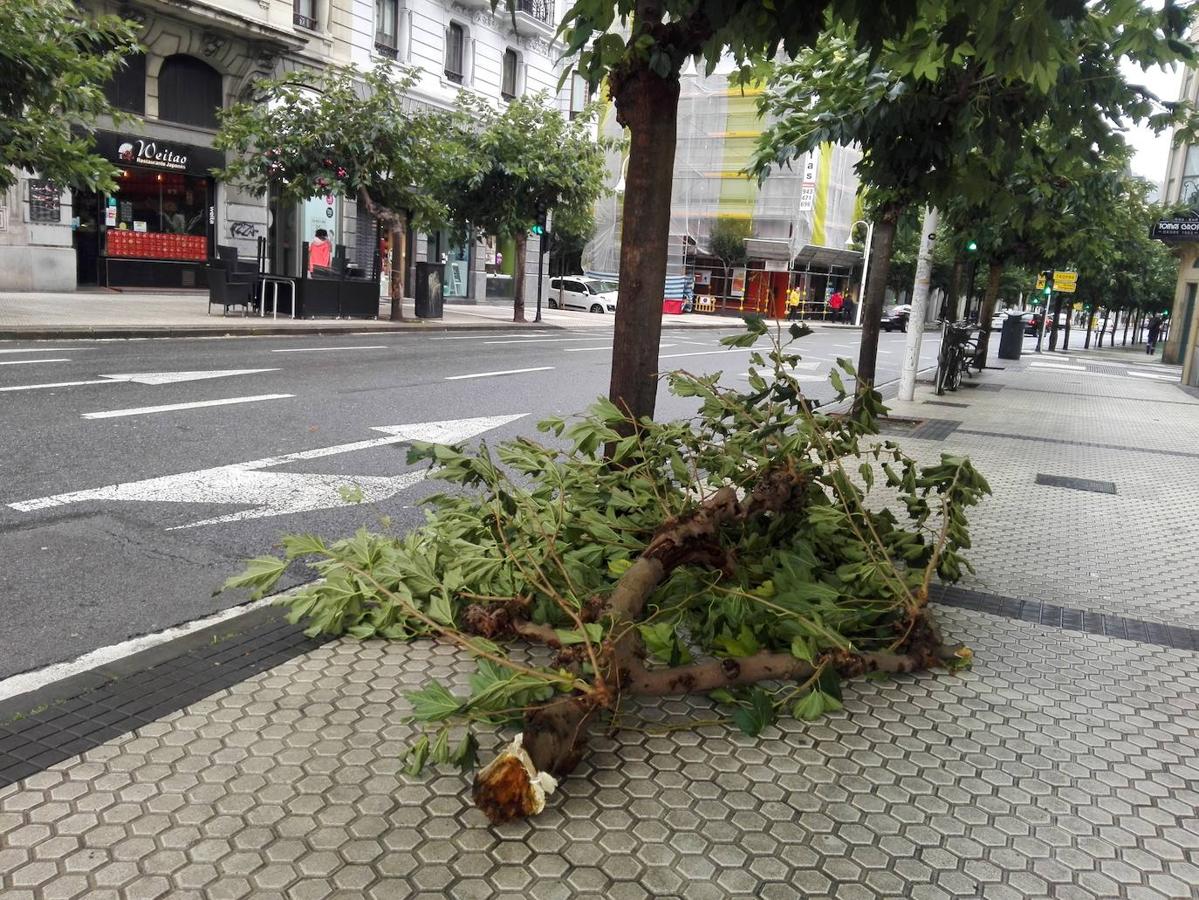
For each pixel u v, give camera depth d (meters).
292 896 2.05
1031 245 18.44
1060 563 5.30
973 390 16.38
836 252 53.09
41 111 13.24
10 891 2.02
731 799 2.55
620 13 3.60
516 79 35.94
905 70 4.70
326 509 5.55
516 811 2.32
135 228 23.73
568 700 2.59
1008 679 3.52
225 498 5.64
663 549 3.29
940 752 2.89
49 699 2.93
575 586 3.35
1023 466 8.66
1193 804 2.67
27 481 5.70
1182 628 4.26
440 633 3.38
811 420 3.92
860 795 2.61
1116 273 33.94
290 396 9.66
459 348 17.36
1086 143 6.34
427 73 30.89
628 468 3.97
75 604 3.90
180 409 8.38
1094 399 16.11
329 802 2.41
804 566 3.75
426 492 6.15
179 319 17.17
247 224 25.91
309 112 20.38
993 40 3.09
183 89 23.84
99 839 2.21
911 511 4.51
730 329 36.84
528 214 26.00
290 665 3.23
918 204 8.97
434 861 2.20
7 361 10.62
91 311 17.05
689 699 3.16
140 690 3.01
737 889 2.17
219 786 2.46
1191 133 6.08
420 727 2.81
